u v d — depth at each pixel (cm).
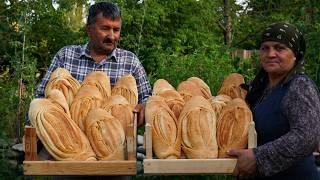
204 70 541
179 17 838
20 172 505
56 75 273
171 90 265
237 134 227
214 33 939
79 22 848
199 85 287
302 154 212
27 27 575
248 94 248
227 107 238
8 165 498
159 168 219
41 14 682
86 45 312
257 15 937
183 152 232
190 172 218
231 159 218
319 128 214
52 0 712
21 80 552
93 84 270
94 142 233
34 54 739
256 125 231
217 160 218
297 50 227
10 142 516
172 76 547
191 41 816
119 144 232
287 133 216
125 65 313
